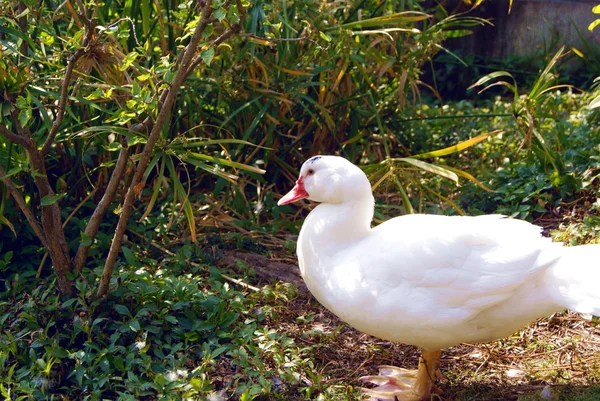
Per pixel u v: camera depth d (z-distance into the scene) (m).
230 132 2.77
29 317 2.16
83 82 2.30
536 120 2.86
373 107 2.77
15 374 2.08
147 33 2.55
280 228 2.70
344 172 2.04
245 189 2.84
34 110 2.46
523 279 1.90
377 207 2.76
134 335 2.16
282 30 2.64
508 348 2.19
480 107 3.81
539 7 4.09
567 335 2.22
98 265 2.42
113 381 2.07
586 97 3.38
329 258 2.02
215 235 2.61
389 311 1.93
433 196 2.82
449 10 4.19
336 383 2.09
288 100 2.69
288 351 2.15
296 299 2.38
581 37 3.86
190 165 2.82
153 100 2.02
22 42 2.28
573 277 1.87
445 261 1.92
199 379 2.03
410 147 3.06
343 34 2.61
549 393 2.00
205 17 1.96
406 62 2.89
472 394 2.05
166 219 2.63
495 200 2.74
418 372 2.06
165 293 2.24
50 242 2.19
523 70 4.09
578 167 2.74
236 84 2.70
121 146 2.07
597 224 2.53
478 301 1.91
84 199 2.55
